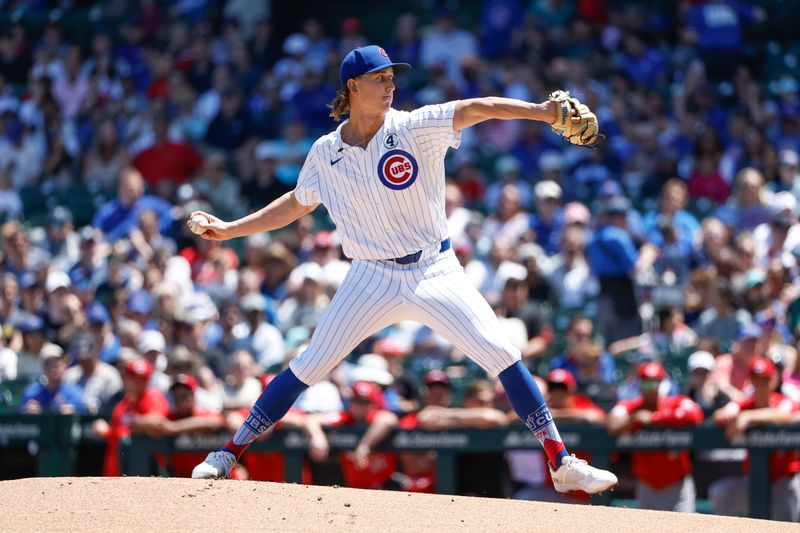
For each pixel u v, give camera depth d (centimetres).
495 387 3041
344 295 1702
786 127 4875
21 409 3366
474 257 3828
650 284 3572
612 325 3428
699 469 3014
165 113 5053
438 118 1625
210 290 3928
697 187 4394
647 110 4812
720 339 3331
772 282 3391
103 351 3653
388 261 1683
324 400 3072
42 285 3900
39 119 5359
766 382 2752
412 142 1634
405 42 5459
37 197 5084
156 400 2997
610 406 3073
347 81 1648
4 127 5341
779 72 5522
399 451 2866
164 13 6003
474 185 4506
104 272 4103
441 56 5347
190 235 4200
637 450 2764
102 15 6131
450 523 1522
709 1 5341
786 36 5691
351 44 5444
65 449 3089
